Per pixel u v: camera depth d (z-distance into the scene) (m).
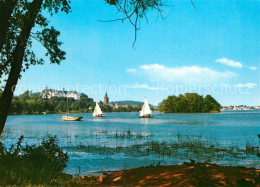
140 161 15.70
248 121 80.38
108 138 31.25
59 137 33.38
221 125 60.12
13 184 5.13
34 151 7.89
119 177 7.16
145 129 48.12
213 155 17.59
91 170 12.95
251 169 5.84
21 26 7.65
